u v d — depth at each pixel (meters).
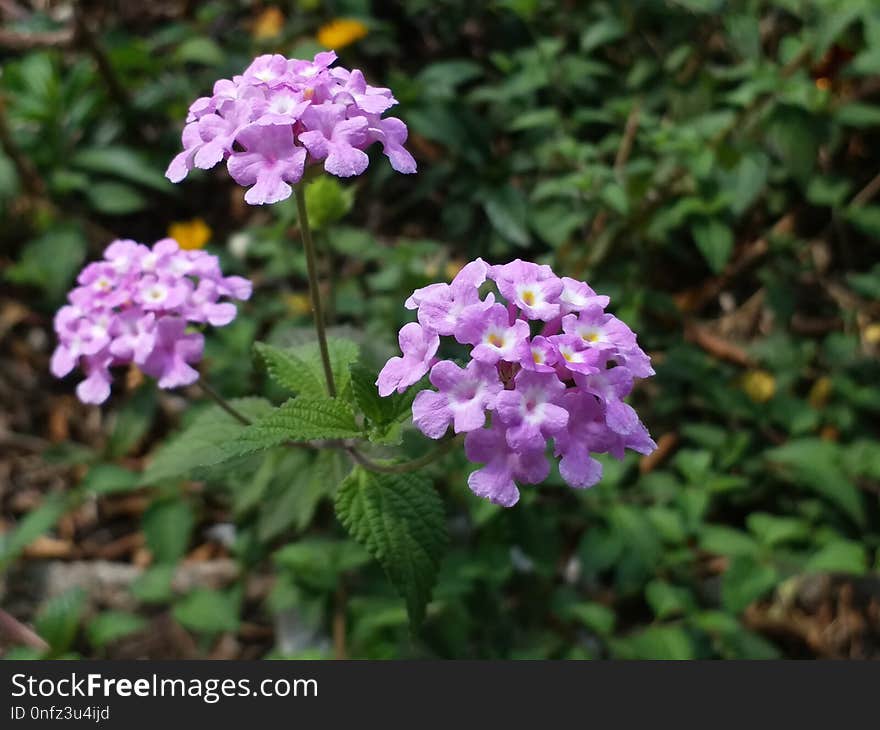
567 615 0.29
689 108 0.33
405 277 0.32
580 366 0.21
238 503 0.29
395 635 0.28
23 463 0.33
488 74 0.39
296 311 0.33
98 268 0.25
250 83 0.22
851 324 0.34
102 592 0.31
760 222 0.35
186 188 0.38
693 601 0.29
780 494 0.31
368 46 0.38
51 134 0.35
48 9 0.41
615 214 0.33
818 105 0.31
